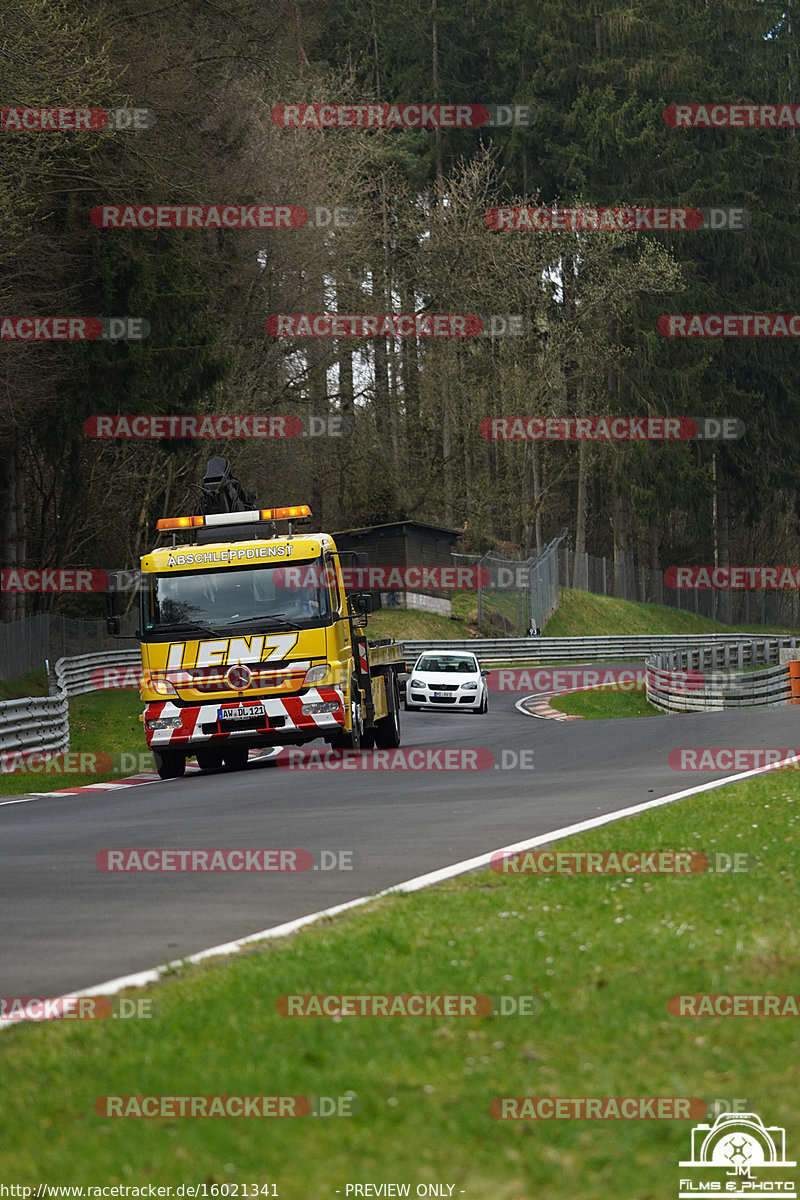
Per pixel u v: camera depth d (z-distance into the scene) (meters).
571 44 175.75
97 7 79.56
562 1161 10.33
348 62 164.50
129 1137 10.98
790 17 198.00
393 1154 10.48
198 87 92.75
